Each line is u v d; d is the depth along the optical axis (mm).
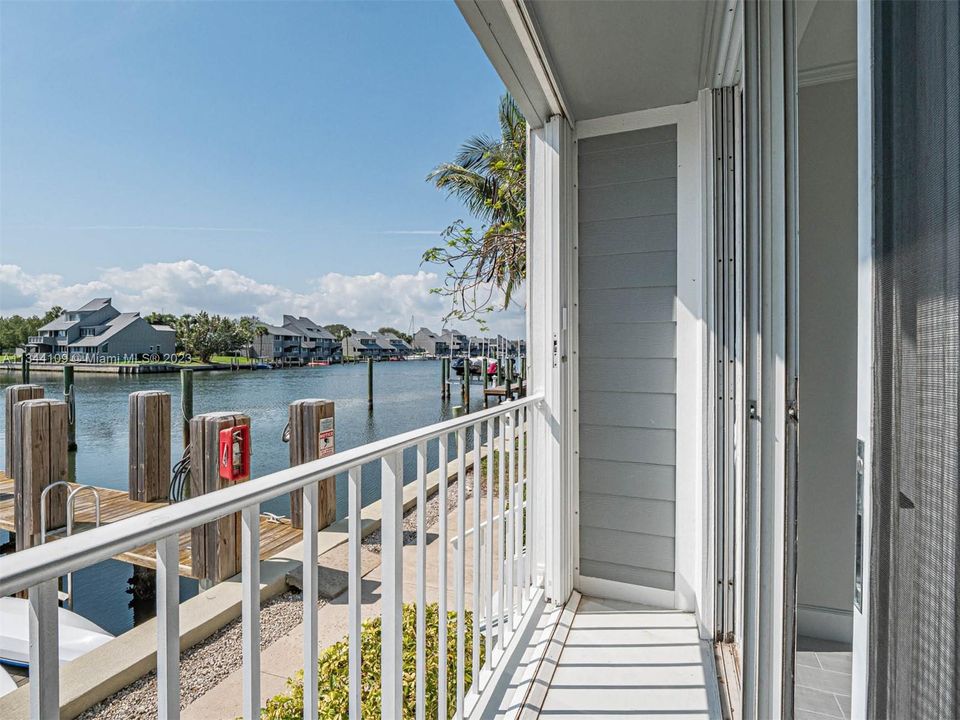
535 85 2109
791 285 1153
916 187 385
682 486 2410
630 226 2496
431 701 1585
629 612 2418
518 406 2098
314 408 3566
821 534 2055
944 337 345
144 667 2162
